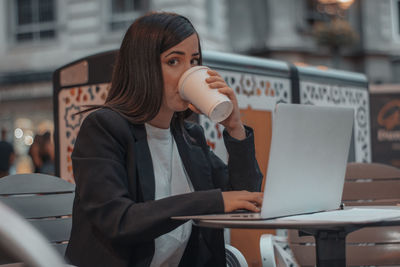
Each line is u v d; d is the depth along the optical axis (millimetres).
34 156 6641
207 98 1592
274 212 1447
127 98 1731
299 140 1502
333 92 4449
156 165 1768
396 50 15680
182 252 1832
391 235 2492
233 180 1854
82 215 1637
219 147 3240
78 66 3482
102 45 14570
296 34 14492
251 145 1838
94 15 14703
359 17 15508
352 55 15453
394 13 15773
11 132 14992
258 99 3600
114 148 1608
